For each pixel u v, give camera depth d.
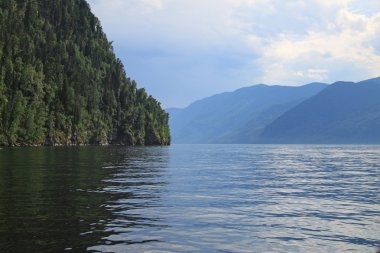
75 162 57.91
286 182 36.31
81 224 16.72
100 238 14.69
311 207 22.47
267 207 22.12
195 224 17.38
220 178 38.50
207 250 13.66
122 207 21.00
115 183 32.06
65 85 195.62
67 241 14.16
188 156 95.62
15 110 153.00
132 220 17.84
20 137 158.25
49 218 17.70
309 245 14.55
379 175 45.12
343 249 14.11
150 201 23.19
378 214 20.48
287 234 16.05
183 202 23.05
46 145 175.75
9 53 171.50
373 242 15.02
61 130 188.00
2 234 14.88
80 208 20.20
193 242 14.56
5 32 176.75
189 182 34.09
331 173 47.88
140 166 54.16
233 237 15.41
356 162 74.56
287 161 76.81
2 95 150.50
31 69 176.00
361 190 30.80
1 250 12.98
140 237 15.03
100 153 98.50
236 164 63.38
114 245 13.88
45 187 28.06
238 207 21.88
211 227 16.89
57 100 189.00
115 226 16.61
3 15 190.12
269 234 15.98
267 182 35.84
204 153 124.44
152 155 96.56
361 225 17.83
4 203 21.25
